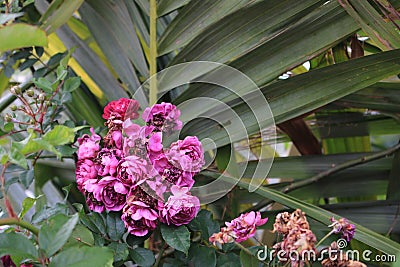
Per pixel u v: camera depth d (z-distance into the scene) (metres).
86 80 1.56
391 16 1.13
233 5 1.16
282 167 1.41
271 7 1.14
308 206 1.16
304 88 1.16
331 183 1.41
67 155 1.18
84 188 1.08
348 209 1.29
